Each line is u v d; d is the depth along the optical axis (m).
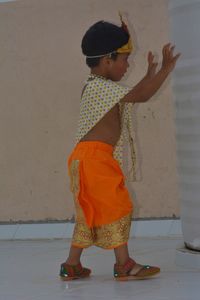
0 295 6.36
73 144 10.60
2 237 10.56
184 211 7.46
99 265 7.86
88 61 6.95
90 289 6.47
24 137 10.84
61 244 9.77
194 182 7.25
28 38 10.77
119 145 6.88
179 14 7.20
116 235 6.71
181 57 7.21
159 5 10.24
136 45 10.31
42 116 10.74
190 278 6.75
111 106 6.64
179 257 7.54
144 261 7.92
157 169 10.34
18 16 10.80
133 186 10.42
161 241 9.56
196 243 7.38
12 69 10.86
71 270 7.00
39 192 10.80
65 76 10.62
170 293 6.09
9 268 7.91
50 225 10.59
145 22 10.30
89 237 6.88
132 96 6.60
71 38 10.59
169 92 10.25
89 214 6.69
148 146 10.37
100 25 6.90
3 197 10.91
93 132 6.74
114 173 6.70
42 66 10.73
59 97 10.66
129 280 6.79
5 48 10.88
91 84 6.76
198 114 7.11
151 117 10.34
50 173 10.73
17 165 10.88
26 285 6.82
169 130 10.27
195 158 7.20
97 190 6.63
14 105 10.87
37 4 10.71
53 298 6.13
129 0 10.36
